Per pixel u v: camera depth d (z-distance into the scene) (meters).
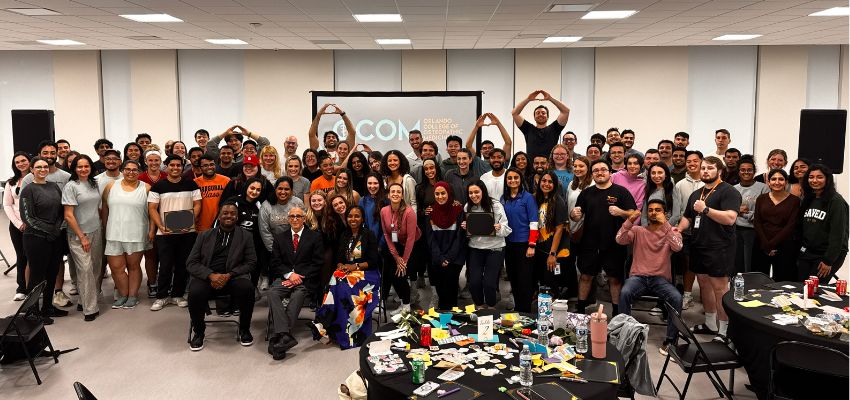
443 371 3.06
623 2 6.72
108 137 12.25
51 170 6.13
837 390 3.25
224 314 5.36
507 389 2.83
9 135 12.44
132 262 5.92
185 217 5.78
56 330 5.36
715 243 4.86
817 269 4.89
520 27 8.55
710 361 3.69
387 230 5.45
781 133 11.75
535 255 5.61
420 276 6.38
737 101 11.86
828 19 7.94
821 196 4.86
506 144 7.39
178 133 12.18
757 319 3.68
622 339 3.58
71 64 11.95
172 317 5.71
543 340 3.33
